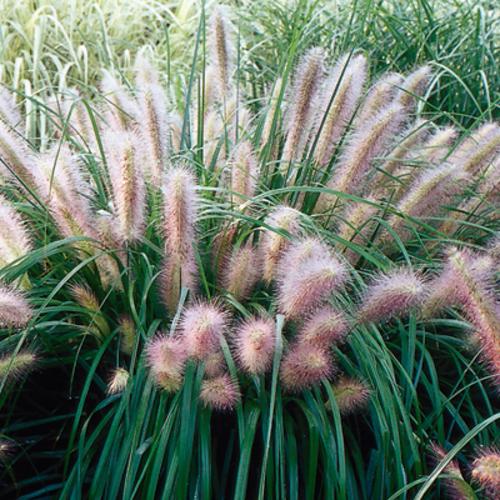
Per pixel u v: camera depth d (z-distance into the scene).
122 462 0.78
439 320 0.88
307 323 0.78
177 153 1.04
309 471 0.77
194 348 0.74
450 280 0.83
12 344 0.86
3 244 0.85
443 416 0.93
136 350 0.83
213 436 0.87
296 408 0.86
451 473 0.72
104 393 0.90
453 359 0.95
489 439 0.88
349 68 0.97
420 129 1.02
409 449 0.83
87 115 1.09
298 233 0.91
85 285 0.90
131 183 0.81
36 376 0.94
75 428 0.79
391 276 0.80
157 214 0.93
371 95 1.05
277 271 0.84
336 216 0.93
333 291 0.81
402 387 0.85
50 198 0.84
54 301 0.86
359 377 0.83
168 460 0.79
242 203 0.93
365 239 0.92
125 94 1.08
